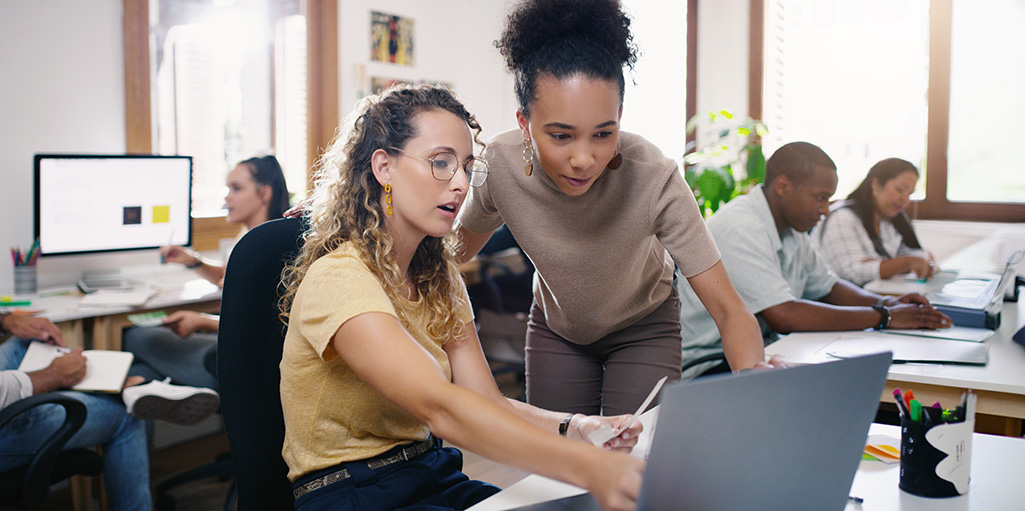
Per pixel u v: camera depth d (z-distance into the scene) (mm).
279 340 1247
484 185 1585
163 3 3344
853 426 834
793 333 2016
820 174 2264
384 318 1010
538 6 1210
